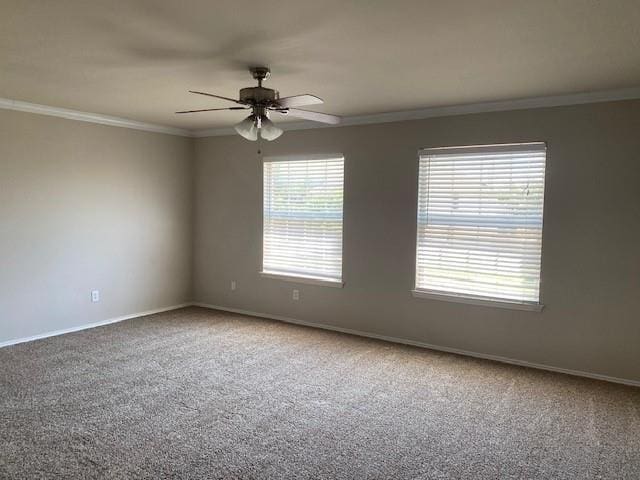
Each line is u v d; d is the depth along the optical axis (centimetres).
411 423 313
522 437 297
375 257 506
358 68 327
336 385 376
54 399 340
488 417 324
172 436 290
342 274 529
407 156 479
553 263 412
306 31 259
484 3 220
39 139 478
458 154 451
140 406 331
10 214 460
